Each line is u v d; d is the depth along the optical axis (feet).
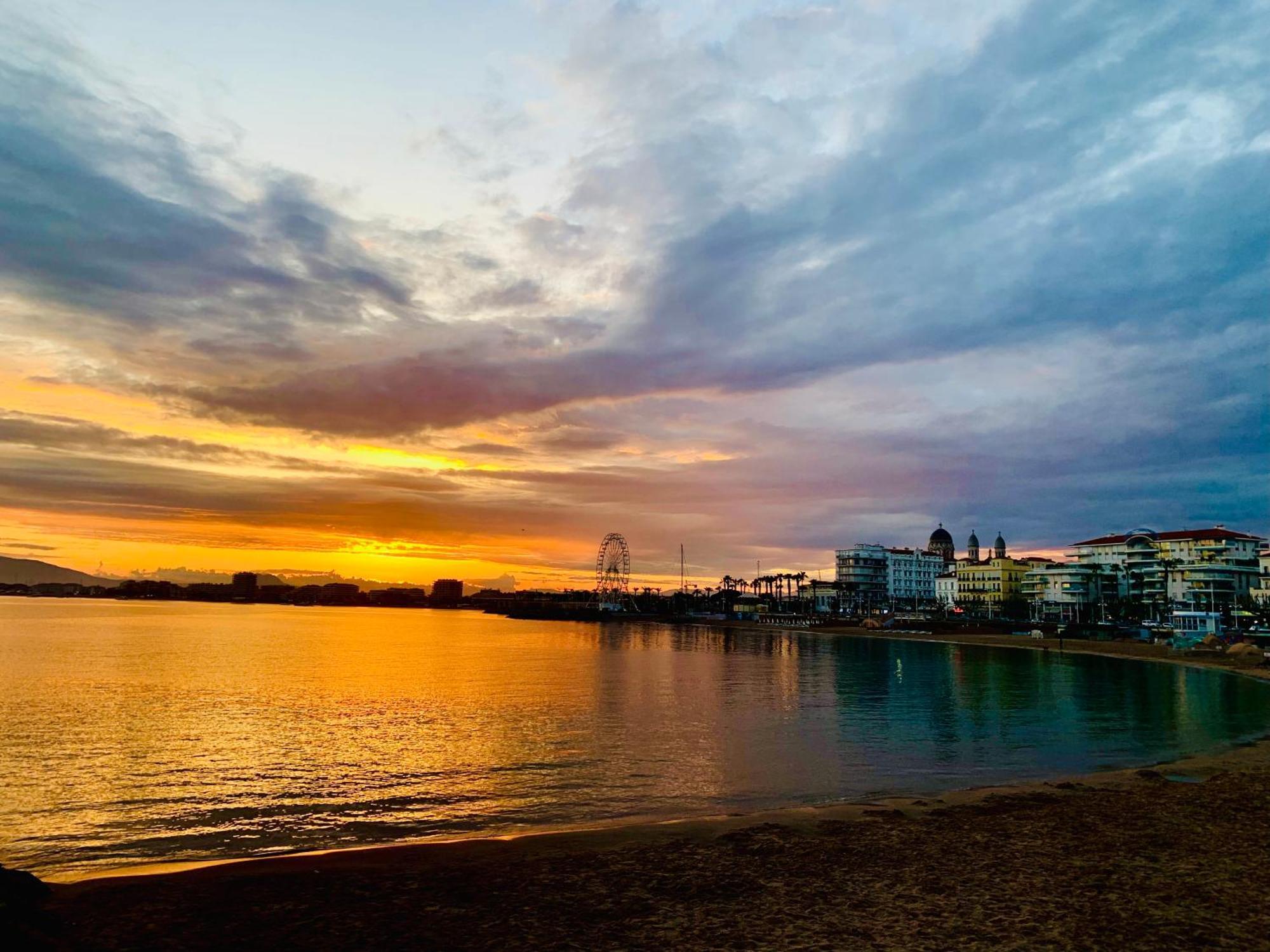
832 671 307.17
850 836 69.51
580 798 96.68
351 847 76.59
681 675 284.00
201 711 174.91
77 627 543.39
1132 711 182.91
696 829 74.54
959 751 128.16
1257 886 53.06
